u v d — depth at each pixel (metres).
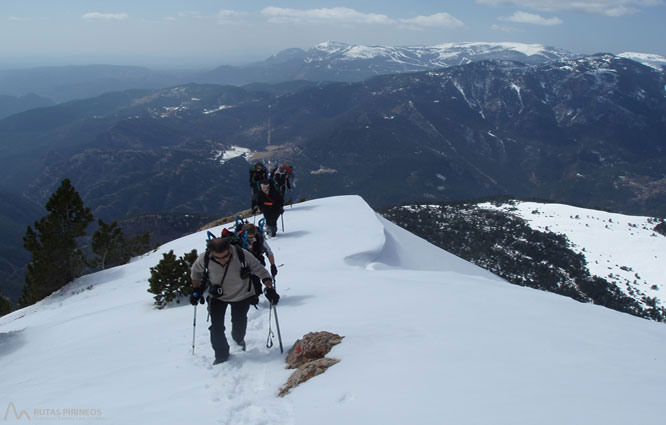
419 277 9.49
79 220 27.67
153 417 3.96
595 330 5.39
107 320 11.45
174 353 6.18
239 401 4.17
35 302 27.14
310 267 11.84
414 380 3.80
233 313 5.80
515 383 3.56
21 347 10.88
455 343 4.79
